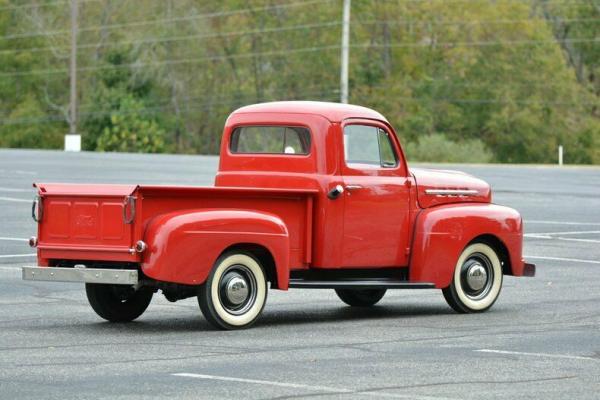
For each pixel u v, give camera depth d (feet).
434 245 73.41
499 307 77.92
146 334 64.18
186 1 539.70
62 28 553.64
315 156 71.20
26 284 86.84
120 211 63.10
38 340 61.72
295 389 48.65
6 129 568.00
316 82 544.62
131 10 540.93
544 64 527.81
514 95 531.91
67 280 63.72
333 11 537.24
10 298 79.46
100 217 63.62
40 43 560.20
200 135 556.10
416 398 47.11
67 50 548.72
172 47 537.24
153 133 467.52
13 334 63.87
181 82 540.93
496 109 531.50
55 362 54.85
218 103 547.08
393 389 48.91
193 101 544.62
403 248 73.46
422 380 50.96
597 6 578.66
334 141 71.20
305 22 541.34
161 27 535.60
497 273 76.38
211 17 546.26
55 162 247.29
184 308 75.66
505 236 76.23
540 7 580.30
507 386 49.88
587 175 264.93
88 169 222.28
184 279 63.67
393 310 76.07
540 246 119.65
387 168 73.05
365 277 72.90
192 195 64.75
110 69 506.07
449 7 535.19
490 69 530.27
